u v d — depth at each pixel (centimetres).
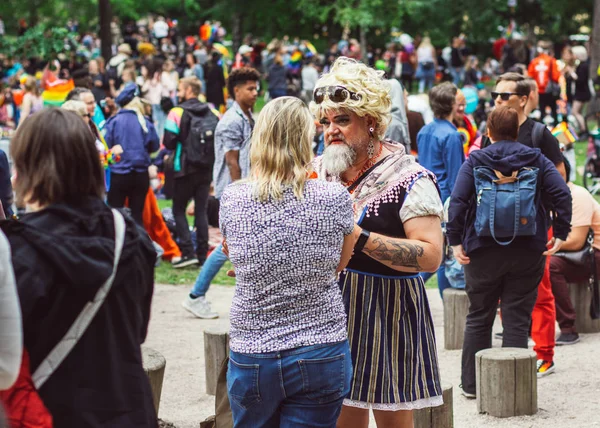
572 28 4853
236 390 345
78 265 268
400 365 401
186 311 880
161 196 1488
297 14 4562
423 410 500
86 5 4612
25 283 261
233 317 345
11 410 266
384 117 399
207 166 1028
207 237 1065
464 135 960
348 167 407
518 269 569
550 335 659
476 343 600
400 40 3556
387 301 401
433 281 1021
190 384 657
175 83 2148
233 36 4534
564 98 2028
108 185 998
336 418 348
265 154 339
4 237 262
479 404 581
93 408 276
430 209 394
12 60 2573
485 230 555
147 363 501
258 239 334
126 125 1002
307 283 336
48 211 276
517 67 2188
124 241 285
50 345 272
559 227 573
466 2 4394
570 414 576
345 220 343
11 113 2223
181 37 4825
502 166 559
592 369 674
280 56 2903
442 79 3206
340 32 4484
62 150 278
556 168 620
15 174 282
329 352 337
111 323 282
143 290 297
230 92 849
